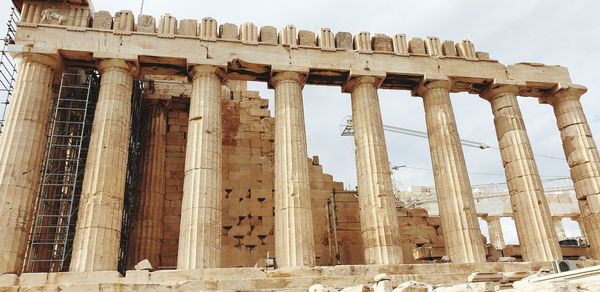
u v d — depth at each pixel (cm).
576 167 2397
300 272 1772
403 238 2675
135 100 2406
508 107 2392
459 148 2227
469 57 2438
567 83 2520
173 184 2492
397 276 1764
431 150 2262
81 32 2022
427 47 2422
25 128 1816
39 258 2028
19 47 1927
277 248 1905
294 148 2034
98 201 1761
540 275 1500
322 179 2680
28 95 1867
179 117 2641
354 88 2278
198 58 2088
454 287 1284
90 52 1989
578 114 2478
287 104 2117
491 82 2428
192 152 1944
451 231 2072
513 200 2262
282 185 1984
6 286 1516
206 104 2027
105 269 1689
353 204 2655
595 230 2256
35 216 2056
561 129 2514
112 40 2034
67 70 2281
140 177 2372
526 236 2162
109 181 1811
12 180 1727
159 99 2534
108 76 1986
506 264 1970
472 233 2042
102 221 1739
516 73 2466
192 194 1861
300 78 2203
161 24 2134
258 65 2159
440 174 2180
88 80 2317
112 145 1867
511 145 2317
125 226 2323
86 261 1658
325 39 2297
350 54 2284
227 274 1695
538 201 2184
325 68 2219
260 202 2547
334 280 1720
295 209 1922
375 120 2180
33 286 1510
